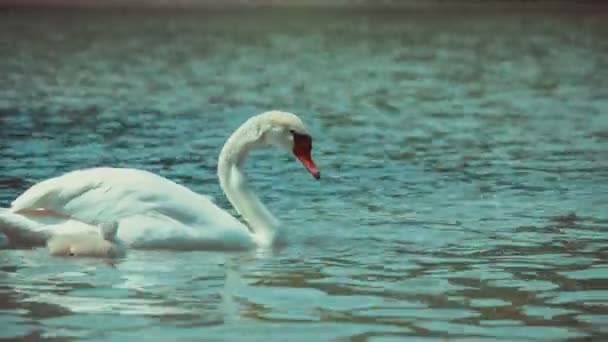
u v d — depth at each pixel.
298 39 46.84
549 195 15.73
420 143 21.05
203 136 21.62
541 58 40.28
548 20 57.72
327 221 13.89
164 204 12.12
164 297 10.16
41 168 17.61
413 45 45.00
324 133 22.36
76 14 55.44
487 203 15.13
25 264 11.30
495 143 21.08
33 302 9.91
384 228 13.50
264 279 10.91
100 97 27.75
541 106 27.20
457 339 8.95
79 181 12.16
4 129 21.91
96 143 20.39
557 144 20.91
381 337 8.98
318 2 63.38
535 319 9.54
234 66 36.62
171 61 37.81
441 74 35.03
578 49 43.66
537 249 12.34
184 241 12.05
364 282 10.82
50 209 12.16
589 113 25.80
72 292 10.27
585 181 16.89
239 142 12.80
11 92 28.38
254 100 27.95
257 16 57.12
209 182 16.77
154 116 24.53
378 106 27.08
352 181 16.88
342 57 40.25
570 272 11.27
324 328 9.22
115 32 47.84
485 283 10.80
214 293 10.34
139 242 11.96
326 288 10.58
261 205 12.70
